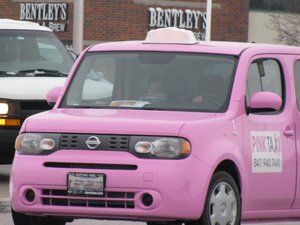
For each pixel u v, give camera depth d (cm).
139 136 2428
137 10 11225
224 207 2522
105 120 2480
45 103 4012
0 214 3384
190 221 2453
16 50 4231
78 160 2450
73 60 4328
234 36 11844
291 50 2897
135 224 3148
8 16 11475
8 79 4084
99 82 2752
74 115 2572
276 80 2819
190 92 2662
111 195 2428
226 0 11781
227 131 2553
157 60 2734
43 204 2491
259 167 2669
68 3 11031
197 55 2725
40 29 4356
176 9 11475
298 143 2812
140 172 2397
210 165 2442
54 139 2491
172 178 2386
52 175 2466
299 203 2825
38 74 4166
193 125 2453
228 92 2638
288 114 2798
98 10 11012
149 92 2691
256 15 11956
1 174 4488
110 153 2436
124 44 2819
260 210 2698
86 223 3155
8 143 3953
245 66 2691
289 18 11756
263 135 2688
